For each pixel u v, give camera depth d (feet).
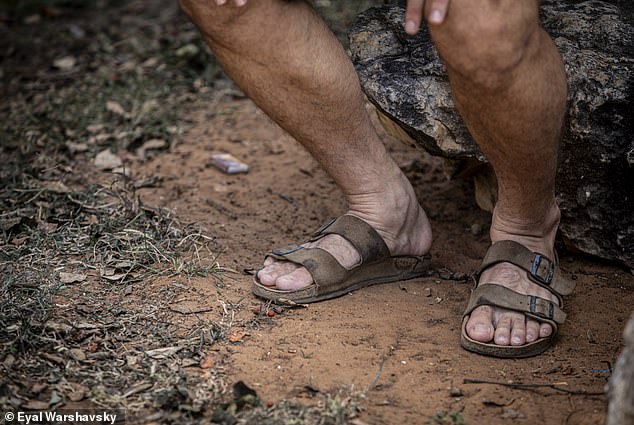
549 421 6.59
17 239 9.52
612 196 8.89
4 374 7.01
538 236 7.95
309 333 7.83
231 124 13.51
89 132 12.98
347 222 8.55
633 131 8.66
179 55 15.58
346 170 8.39
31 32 17.04
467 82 6.68
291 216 10.63
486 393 6.95
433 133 8.98
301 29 7.54
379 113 9.96
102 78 14.83
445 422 6.55
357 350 7.56
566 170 8.95
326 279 8.32
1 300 8.05
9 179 11.21
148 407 6.77
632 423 5.32
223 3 7.17
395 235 8.66
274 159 12.30
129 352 7.47
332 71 7.66
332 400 6.68
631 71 8.64
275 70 7.64
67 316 7.97
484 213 10.54
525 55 6.48
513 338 7.46
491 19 6.31
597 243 9.09
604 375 7.21
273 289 8.31
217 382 7.06
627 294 8.64
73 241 9.48
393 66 9.22
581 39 9.11
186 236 9.80
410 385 7.06
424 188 11.22
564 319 7.68
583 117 8.69
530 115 6.71
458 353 7.57
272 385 7.02
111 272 8.81
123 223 9.94
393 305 8.40
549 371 7.29
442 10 6.35
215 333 7.80
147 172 11.76
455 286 8.88
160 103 14.08
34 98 14.02
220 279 8.86
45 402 6.74
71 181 11.32
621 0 9.65
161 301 8.35
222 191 11.28
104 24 17.43
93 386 6.97
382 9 9.95
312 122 7.97
